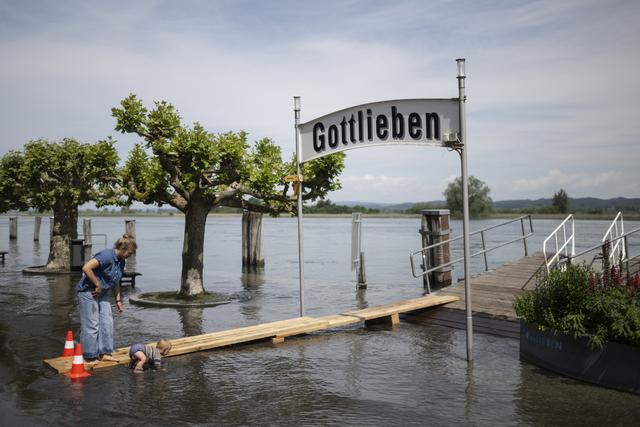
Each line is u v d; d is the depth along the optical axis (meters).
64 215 23.53
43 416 6.39
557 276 8.48
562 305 8.20
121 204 17.44
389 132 10.05
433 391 7.39
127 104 15.38
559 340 8.15
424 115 9.48
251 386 7.61
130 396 7.14
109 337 8.73
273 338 10.30
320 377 8.05
